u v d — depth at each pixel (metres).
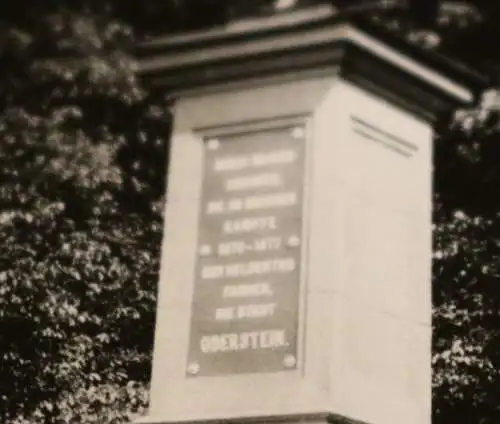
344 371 7.77
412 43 8.43
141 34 19.33
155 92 9.09
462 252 13.59
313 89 8.30
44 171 15.37
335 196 8.04
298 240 8.03
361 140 8.35
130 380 13.55
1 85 18.00
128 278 14.10
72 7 19.53
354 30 8.11
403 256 8.38
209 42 8.52
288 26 8.24
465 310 13.14
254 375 7.88
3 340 13.51
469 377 12.80
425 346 8.30
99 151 15.88
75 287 13.94
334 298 7.82
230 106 8.55
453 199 15.34
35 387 13.41
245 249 8.20
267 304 8.00
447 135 15.66
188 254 8.37
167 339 8.25
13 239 14.23
